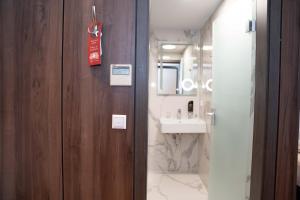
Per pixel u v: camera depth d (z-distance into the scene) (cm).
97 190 132
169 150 316
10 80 131
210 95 254
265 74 125
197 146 315
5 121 133
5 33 130
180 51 308
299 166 156
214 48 216
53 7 129
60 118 131
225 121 187
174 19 273
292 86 125
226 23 186
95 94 129
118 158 131
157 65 307
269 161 127
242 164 155
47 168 133
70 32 128
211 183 219
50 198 134
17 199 135
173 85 309
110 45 128
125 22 127
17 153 133
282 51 124
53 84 130
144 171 129
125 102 129
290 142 127
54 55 129
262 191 128
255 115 135
